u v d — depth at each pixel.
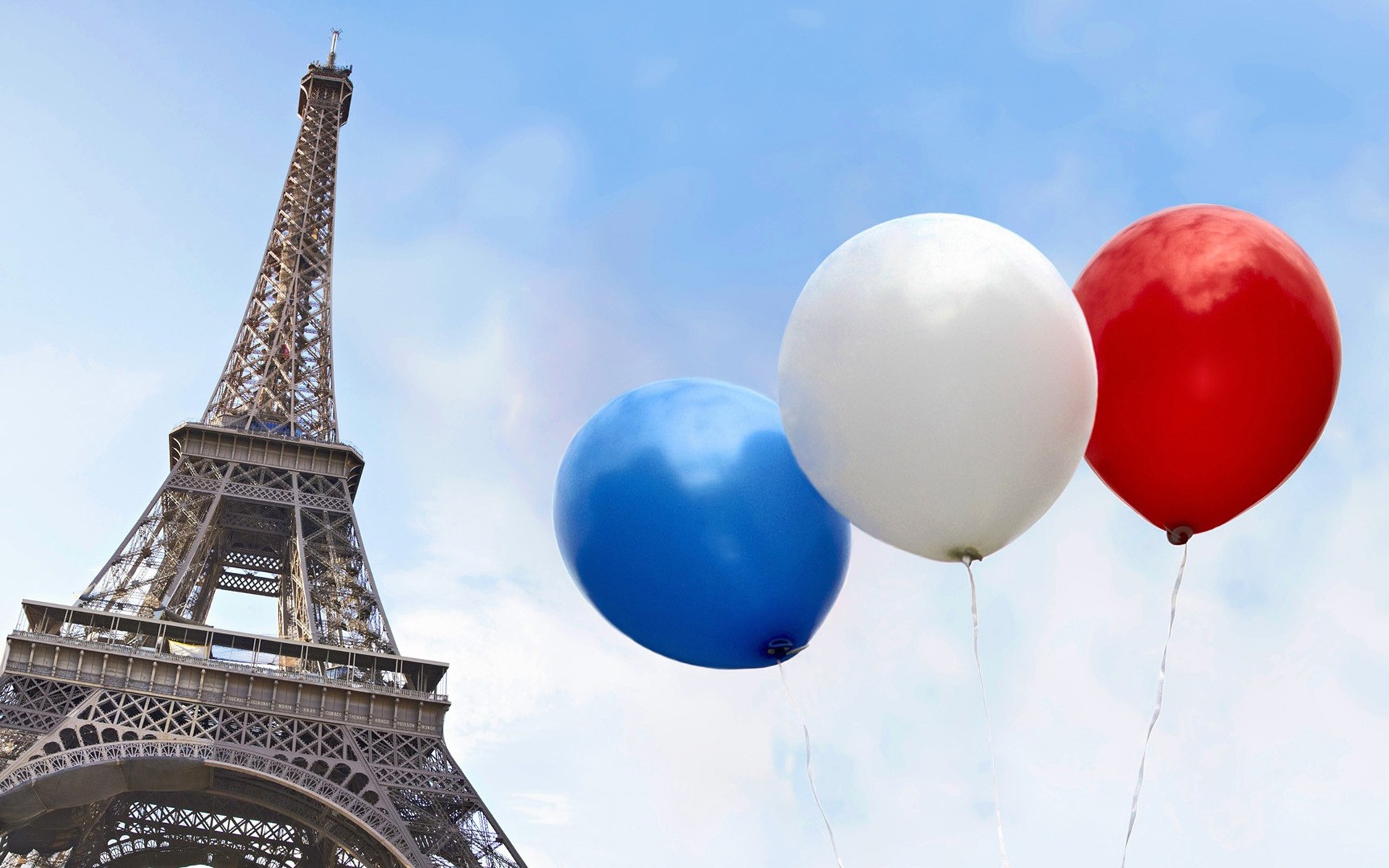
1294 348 15.03
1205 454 15.49
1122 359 15.77
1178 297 15.27
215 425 105.44
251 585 107.06
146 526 90.38
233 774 74.50
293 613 94.56
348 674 82.81
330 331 121.38
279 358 117.50
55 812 85.94
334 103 145.25
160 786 73.94
